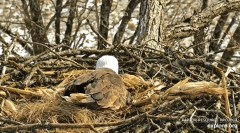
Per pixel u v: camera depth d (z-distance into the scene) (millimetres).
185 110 10281
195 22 17375
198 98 11422
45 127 9727
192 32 17344
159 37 16188
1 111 10992
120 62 14023
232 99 11094
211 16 17641
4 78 12594
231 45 22797
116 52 14219
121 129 10273
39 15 22328
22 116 11008
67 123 10633
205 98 11359
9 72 13305
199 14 17594
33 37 22062
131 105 11367
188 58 14188
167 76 12766
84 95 10906
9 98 11617
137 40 16188
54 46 14969
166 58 13648
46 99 11516
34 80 12859
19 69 13016
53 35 27406
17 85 12305
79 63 14312
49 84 12898
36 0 22312
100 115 10938
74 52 14414
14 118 10961
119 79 11516
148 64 13617
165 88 12328
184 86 11562
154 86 12195
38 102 11516
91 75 11453
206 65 12703
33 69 12766
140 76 12930
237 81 12641
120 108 11078
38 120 10680
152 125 10312
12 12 26547
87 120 10773
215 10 17656
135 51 14688
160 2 16484
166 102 11102
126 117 11195
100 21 22781
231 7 17797
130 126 10195
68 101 11039
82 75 11891
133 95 12250
